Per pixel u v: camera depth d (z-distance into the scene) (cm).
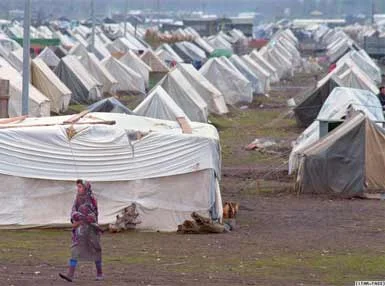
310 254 3622
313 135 5981
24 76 5491
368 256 3594
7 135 4194
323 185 5253
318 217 4572
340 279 3120
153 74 13325
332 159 5231
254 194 5294
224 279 3061
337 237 4031
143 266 3288
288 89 13912
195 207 4206
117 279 3000
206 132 4422
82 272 3128
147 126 4438
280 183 5659
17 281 2911
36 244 3759
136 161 4203
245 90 11100
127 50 14575
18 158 4197
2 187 4191
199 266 3316
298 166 5497
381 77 15075
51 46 16050
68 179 4184
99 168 4194
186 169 4197
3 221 4181
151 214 4197
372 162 5231
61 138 4194
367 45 19475
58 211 4200
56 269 3186
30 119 4562
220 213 4238
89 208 2958
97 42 16112
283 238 3994
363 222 4444
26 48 5462
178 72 8956
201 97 9406
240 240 3938
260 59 15312
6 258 3394
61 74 10619
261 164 6438
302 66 18775
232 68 11256
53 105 9362
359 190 5206
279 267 3331
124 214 4169
